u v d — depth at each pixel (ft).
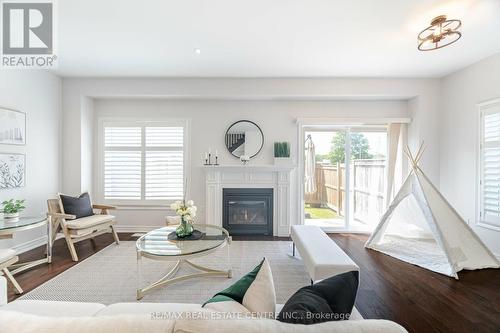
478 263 9.76
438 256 10.87
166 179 14.78
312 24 8.45
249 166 13.87
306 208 15.02
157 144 14.80
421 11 7.73
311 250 8.08
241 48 10.19
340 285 3.48
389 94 13.47
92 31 8.92
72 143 13.71
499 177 10.70
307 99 14.55
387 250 11.71
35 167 12.03
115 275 9.03
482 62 11.22
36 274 9.07
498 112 10.67
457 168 12.48
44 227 12.35
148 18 8.15
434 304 7.37
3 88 10.52
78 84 13.58
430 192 10.57
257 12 7.80
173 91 13.56
